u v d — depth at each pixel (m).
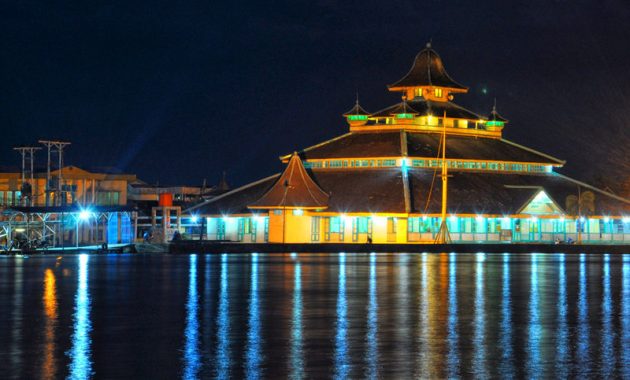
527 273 94.81
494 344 46.12
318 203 170.25
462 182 178.38
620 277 89.31
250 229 176.62
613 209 182.25
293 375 39.03
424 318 55.38
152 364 41.06
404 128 186.62
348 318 55.41
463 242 168.88
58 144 175.62
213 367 40.50
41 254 139.25
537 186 178.38
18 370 39.91
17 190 182.50
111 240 189.88
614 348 45.12
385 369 40.16
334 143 188.38
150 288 74.50
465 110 198.75
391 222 167.25
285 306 61.53
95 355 43.06
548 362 41.66
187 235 180.12
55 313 57.66
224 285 77.88
